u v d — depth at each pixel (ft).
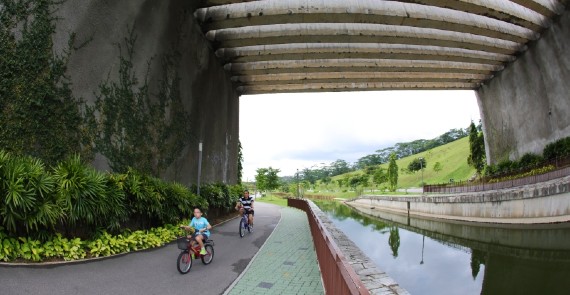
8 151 23.48
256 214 74.84
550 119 73.05
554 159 67.41
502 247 61.41
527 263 49.11
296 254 29.78
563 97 68.85
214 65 61.62
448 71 82.07
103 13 31.24
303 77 80.53
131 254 26.02
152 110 38.14
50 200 21.67
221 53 64.44
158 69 39.55
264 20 51.55
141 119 35.99
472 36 67.92
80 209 22.88
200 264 25.32
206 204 44.70
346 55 67.05
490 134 97.30
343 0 51.24
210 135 58.90
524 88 79.82
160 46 39.86
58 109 26.86
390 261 56.29
